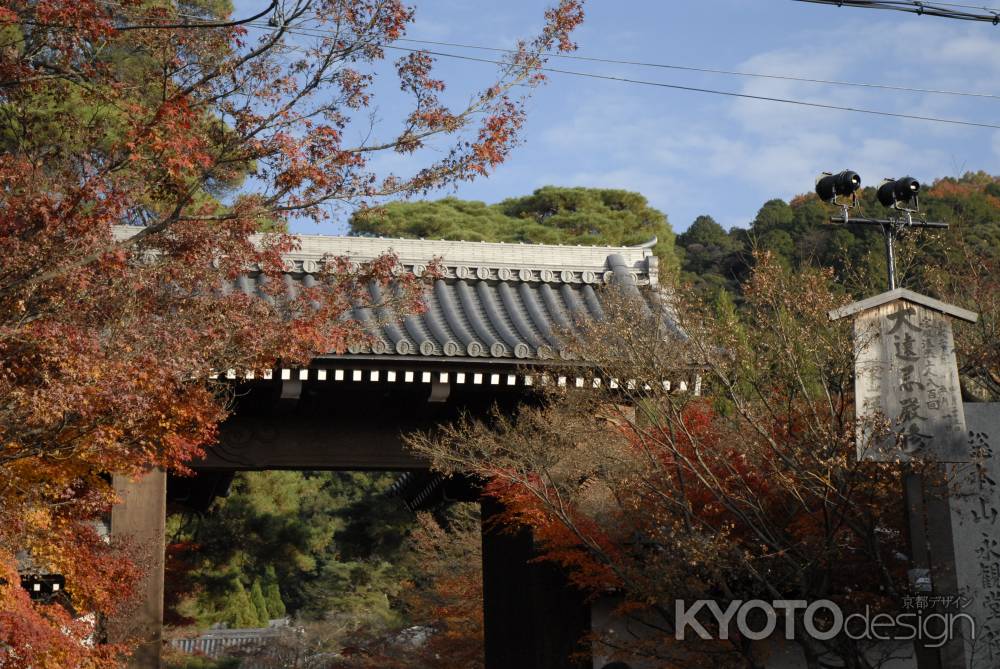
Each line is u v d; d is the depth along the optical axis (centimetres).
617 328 1279
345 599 3809
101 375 883
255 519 2612
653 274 1683
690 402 1326
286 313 1079
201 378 1056
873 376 1107
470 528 2339
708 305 1363
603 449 1315
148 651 1300
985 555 1121
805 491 1251
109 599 1211
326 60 920
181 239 954
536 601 1462
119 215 904
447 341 1434
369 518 3328
